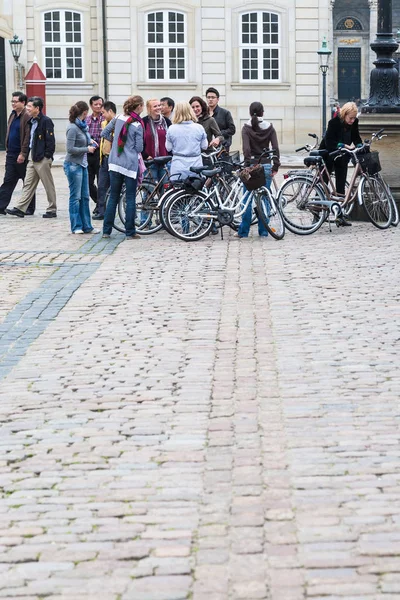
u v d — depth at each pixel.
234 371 11.05
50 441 9.07
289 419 9.45
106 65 52.56
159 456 8.63
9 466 8.53
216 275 16.53
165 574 6.60
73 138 21.42
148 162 21.62
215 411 9.76
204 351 11.90
